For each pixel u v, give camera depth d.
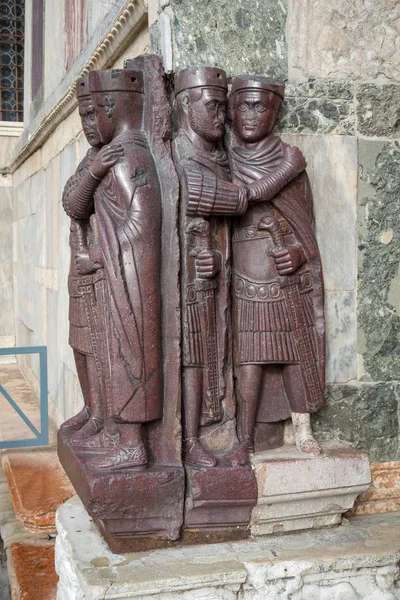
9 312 6.83
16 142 6.25
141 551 2.07
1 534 3.15
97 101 2.08
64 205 2.27
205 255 2.05
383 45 2.36
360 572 2.09
